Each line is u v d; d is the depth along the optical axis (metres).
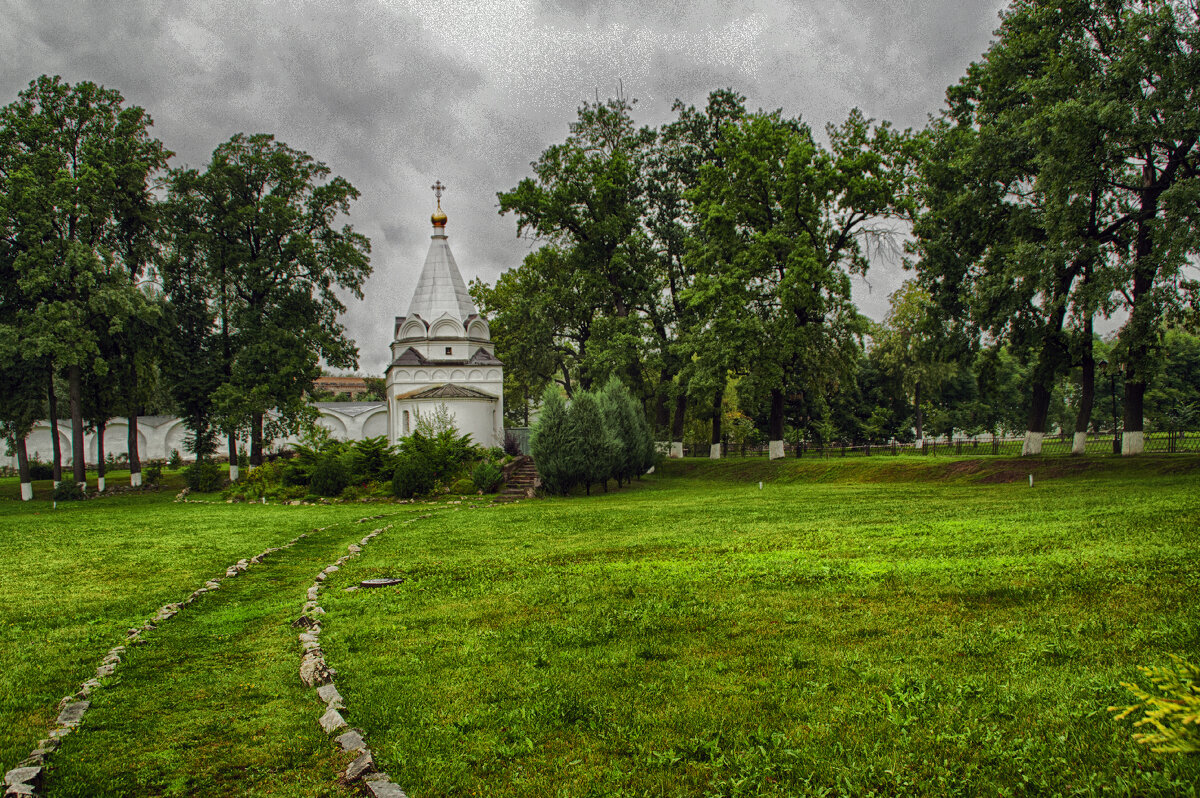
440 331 49.62
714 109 44.25
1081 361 29.78
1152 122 22.72
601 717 6.31
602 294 45.66
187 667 8.55
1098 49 26.28
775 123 38.47
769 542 15.06
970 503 20.23
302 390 44.38
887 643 7.70
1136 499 17.69
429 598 11.36
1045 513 16.64
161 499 38.50
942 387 62.16
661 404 50.41
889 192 34.44
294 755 6.05
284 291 44.25
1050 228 25.06
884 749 5.38
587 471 33.28
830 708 6.14
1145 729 5.20
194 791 5.55
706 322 38.81
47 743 6.35
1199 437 32.91
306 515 26.08
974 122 30.81
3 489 45.97
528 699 6.83
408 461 33.31
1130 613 7.95
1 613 11.43
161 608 11.45
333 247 44.56
